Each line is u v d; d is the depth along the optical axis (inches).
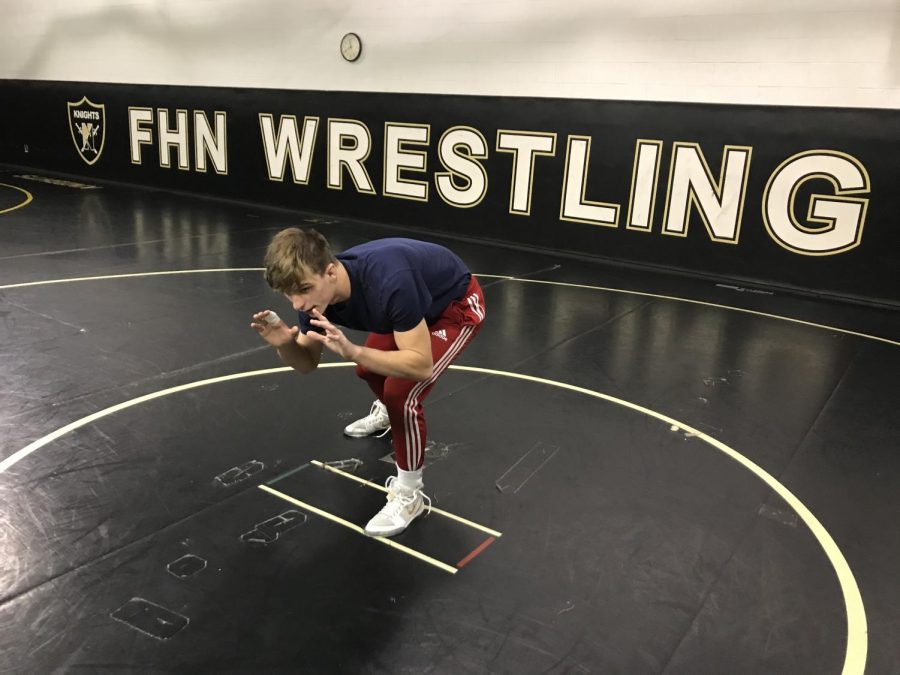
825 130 258.5
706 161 283.3
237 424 135.6
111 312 201.3
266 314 91.7
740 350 198.2
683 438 140.5
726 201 282.8
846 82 252.2
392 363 87.8
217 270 257.4
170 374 158.1
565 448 133.6
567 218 319.0
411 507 105.6
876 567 101.2
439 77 336.2
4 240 288.5
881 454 137.3
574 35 299.4
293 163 394.9
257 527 103.7
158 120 443.8
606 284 271.6
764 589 95.3
